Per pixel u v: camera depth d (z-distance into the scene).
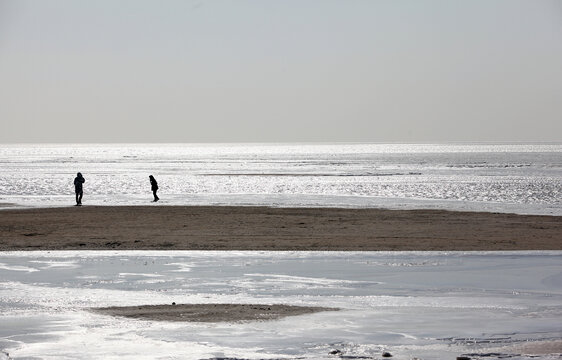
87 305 30.50
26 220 69.06
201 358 22.47
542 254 46.25
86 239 54.41
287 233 58.88
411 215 75.50
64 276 37.91
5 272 39.16
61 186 143.25
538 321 27.56
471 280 36.75
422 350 23.45
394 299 31.94
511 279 37.12
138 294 32.94
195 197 106.81
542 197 114.44
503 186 143.62
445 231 60.78
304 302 31.23
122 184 149.25
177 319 27.92
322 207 86.50
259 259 44.09
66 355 22.80
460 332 25.83
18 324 27.02
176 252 47.22
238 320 27.72
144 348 23.61
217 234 57.94
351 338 25.00
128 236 56.34
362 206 89.88
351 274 38.56
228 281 36.34
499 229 62.72
